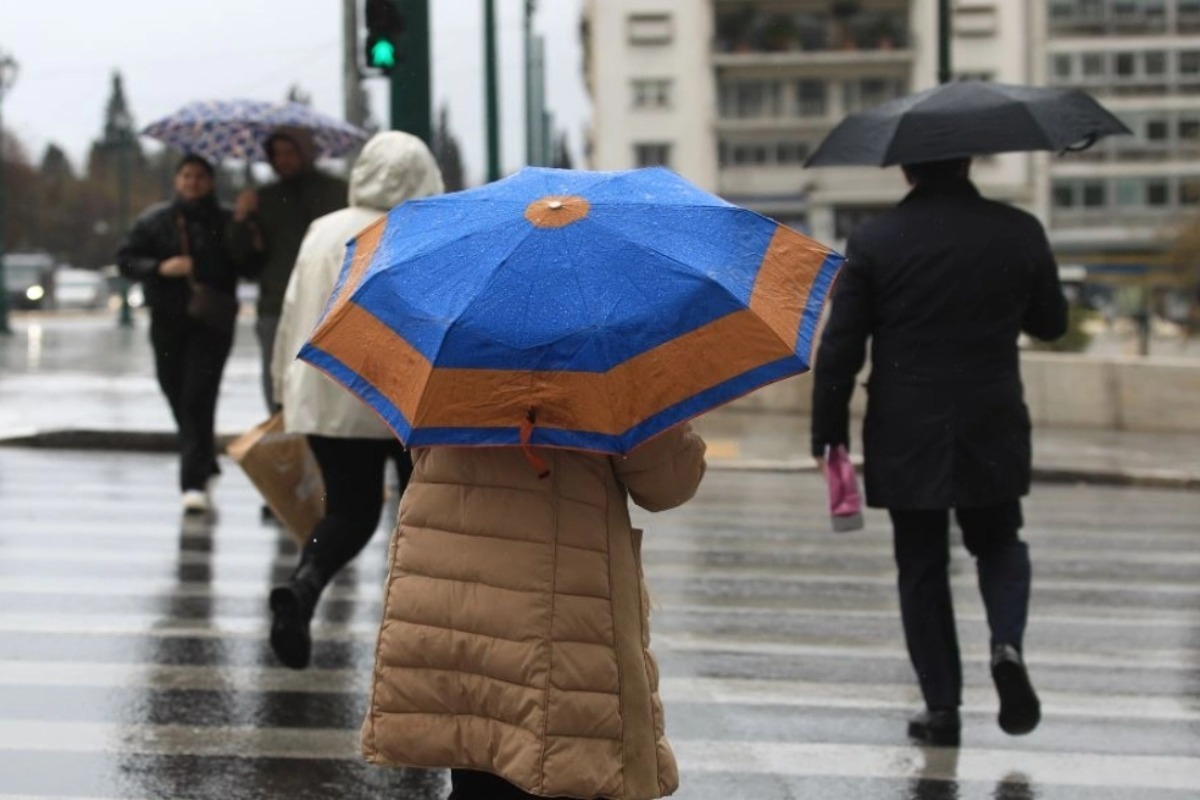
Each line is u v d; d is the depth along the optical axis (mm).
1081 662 7262
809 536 10641
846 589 8758
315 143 10977
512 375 3191
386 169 6520
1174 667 7184
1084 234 81438
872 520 11430
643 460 3586
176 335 10570
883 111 5934
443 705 3594
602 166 75438
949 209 5633
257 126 10711
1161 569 9742
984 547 5797
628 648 3557
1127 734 6090
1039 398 18344
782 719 6180
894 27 74688
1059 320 5828
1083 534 11297
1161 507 12984
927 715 5887
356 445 6344
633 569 3629
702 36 74750
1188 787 5453
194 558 9078
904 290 5586
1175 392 17703
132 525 10164
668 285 3232
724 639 7504
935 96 5871
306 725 5914
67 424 14883
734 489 13250
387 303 3361
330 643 7145
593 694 3500
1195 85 81312
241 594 8125
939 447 5535
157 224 10359
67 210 112938
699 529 10914
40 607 7750
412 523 3664
